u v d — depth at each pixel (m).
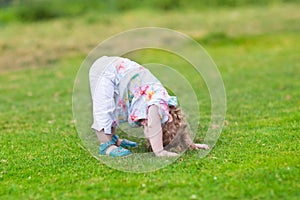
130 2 39.25
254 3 40.28
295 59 21.80
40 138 11.33
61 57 23.61
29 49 25.08
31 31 30.20
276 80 17.53
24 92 17.12
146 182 8.12
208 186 7.84
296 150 9.47
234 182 7.89
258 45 26.28
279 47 25.44
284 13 35.72
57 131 11.86
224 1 40.03
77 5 37.59
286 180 7.91
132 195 7.70
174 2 39.50
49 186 8.20
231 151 9.65
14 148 10.61
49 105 15.01
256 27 31.12
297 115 12.16
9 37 28.30
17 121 13.24
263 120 12.12
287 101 14.18
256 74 18.83
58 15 35.88
